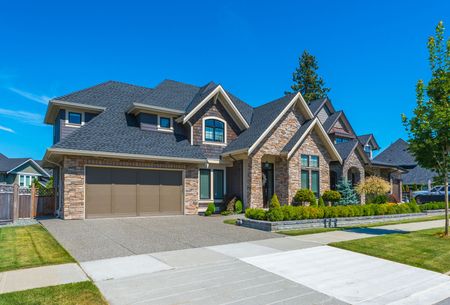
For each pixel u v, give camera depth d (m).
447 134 11.20
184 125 20.56
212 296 5.58
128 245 9.67
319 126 21.25
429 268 7.59
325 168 21.69
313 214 14.54
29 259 7.81
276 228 12.86
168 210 18.19
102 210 16.31
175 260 7.93
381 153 42.09
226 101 21.00
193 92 23.64
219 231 12.59
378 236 11.48
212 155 20.34
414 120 11.89
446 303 5.59
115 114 19.50
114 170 16.77
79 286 5.86
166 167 18.14
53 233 11.71
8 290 5.66
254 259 8.16
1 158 40.34
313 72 53.44
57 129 19.95
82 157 15.88
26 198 17.88
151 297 5.46
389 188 22.36
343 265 7.74
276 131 20.22
